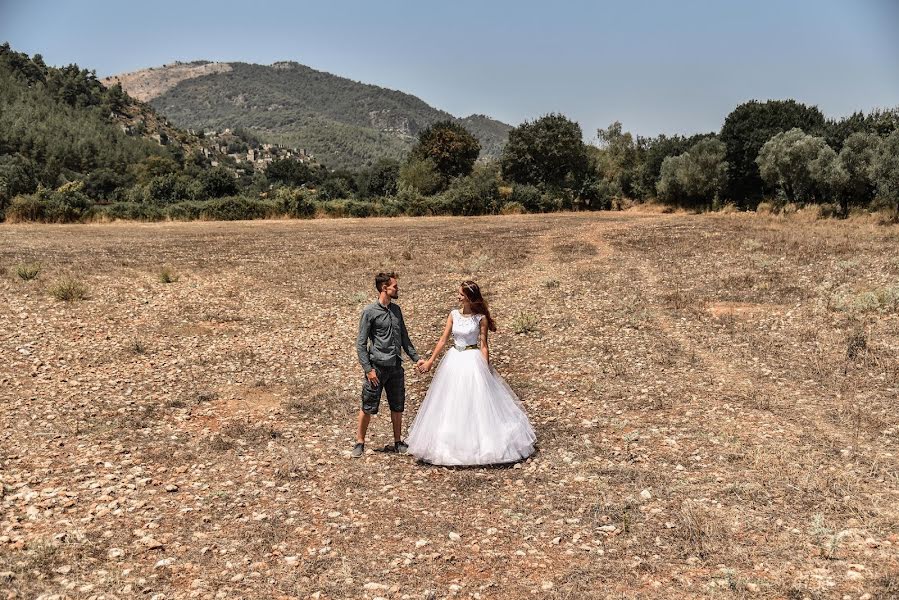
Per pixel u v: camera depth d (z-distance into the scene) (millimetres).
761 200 65062
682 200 69812
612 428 7957
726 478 6363
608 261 24359
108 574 4703
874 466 6391
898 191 36281
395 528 5535
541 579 4715
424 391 9766
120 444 7516
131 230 42156
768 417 8055
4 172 54281
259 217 56750
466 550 5152
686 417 8203
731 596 4418
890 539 5102
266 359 11570
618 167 88938
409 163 86250
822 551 4953
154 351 11938
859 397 8602
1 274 19453
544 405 8906
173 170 166500
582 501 5984
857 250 23203
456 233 39969
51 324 13508
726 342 11781
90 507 5836
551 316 14680
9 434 7723
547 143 87188
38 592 4445
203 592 4520
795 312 13695
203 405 9086
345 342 12914
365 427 7285
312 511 5855
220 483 6480
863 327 12156
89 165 189875
